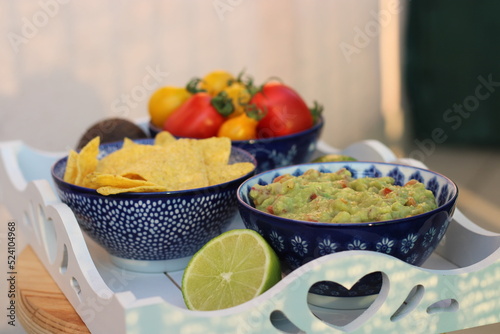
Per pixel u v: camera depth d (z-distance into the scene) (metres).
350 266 0.76
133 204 0.91
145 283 0.96
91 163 1.02
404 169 0.99
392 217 0.81
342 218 0.80
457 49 2.74
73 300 0.91
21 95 2.62
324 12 2.98
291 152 1.18
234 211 1.00
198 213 0.94
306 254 0.82
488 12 2.63
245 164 1.01
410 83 2.90
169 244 0.95
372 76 2.97
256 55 2.97
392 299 0.78
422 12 2.81
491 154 2.69
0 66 2.57
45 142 2.69
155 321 0.70
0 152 1.25
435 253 1.01
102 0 2.64
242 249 0.83
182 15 2.78
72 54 2.65
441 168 2.56
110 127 1.29
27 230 1.14
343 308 0.86
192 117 1.20
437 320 0.82
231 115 1.22
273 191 0.91
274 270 0.81
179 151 1.02
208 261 0.84
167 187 0.95
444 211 0.82
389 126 2.93
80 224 0.99
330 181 0.92
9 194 1.22
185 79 2.86
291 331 0.81
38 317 0.90
